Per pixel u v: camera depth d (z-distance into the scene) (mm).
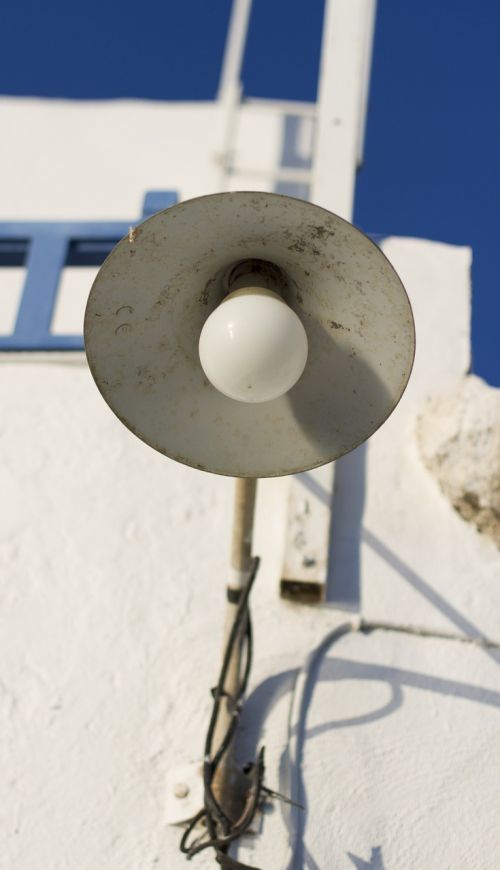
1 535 3594
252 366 2350
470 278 4250
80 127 4770
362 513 3625
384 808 3004
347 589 3445
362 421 2566
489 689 3262
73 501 3680
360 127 4422
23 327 4105
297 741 3102
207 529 3611
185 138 4719
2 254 4387
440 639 3363
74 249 4375
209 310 2592
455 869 2910
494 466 3613
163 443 2553
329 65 4516
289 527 3514
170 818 2963
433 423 3795
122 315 2514
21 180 4598
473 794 3049
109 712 3189
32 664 3299
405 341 2496
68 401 3939
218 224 2420
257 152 4668
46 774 3070
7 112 4824
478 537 3598
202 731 3141
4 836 2955
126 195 4547
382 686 3242
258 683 3225
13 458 3787
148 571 3504
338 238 2434
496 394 3768
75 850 2932
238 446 2596
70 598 3443
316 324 2590
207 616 3395
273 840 2934
